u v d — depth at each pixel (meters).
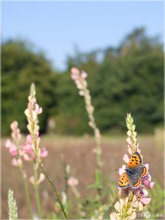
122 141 24.12
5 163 14.88
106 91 48.09
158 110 47.16
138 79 47.81
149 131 47.22
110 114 47.41
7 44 53.09
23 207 8.68
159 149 18.05
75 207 5.95
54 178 11.11
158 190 4.17
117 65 48.56
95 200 4.60
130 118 2.47
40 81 51.06
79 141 23.92
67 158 16.00
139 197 2.37
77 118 49.66
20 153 3.77
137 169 2.32
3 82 48.97
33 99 2.84
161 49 49.97
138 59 47.94
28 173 12.23
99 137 5.74
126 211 2.35
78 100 50.12
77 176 11.38
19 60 51.03
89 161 14.97
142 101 47.06
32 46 53.09
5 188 10.57
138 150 2.44
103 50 54.69
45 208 7.94
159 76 48.12
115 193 3.94
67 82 50.47
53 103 51.25
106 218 4.34
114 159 10.98
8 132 47.88
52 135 47.81
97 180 4.52
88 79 49.00
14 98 48.88
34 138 2.81
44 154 2.83
